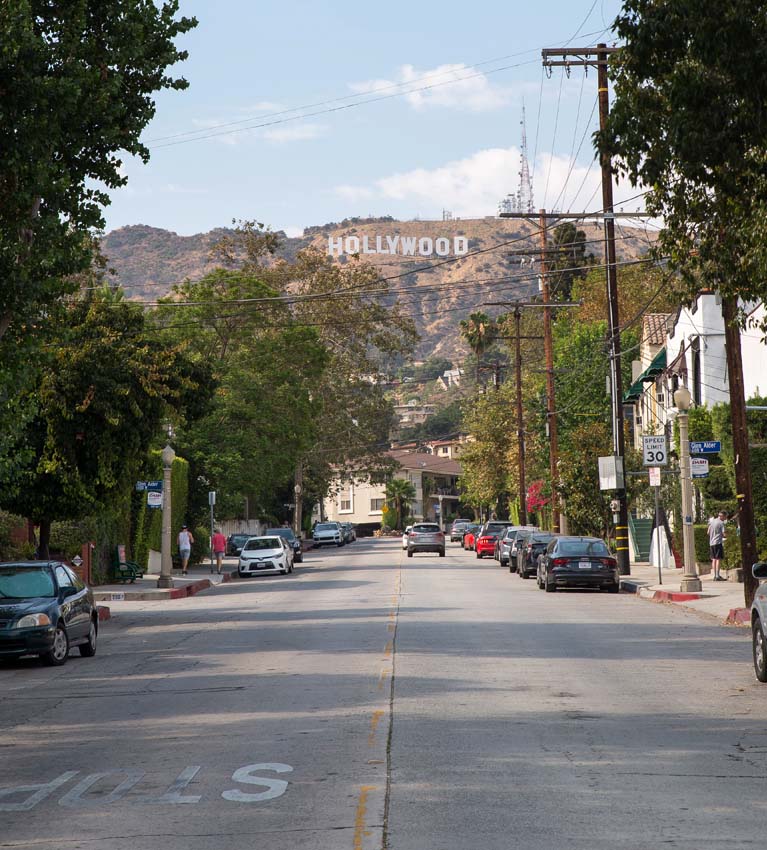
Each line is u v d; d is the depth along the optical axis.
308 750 11.90
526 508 76.69
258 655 21.20
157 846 8.45
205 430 61.28
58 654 21.52
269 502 98.62
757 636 16.86
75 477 30.81
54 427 30.17
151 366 31.47
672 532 49.31
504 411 95.69
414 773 10.68
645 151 17.33
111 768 11.48
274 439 66.00
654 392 61.31
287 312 75.38
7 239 18.12
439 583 43.12
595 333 86.00
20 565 22.66
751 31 14.95
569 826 8.73
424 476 180.88
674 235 18.56
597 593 37.09
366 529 176.62
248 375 63.47
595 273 102.62
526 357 120.00
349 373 98.19
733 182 16.70
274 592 41.69
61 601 21.95
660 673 17.62
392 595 36.75
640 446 67.94
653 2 16.05
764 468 38.09
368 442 104.06
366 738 12.45
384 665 18.78
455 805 9.42
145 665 20.91
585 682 16.67
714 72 15.91
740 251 17.78
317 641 23.17
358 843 8.30
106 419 30.17
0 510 35.50
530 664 18.75
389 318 96.50
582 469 55.56
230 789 10.25
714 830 8.59
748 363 44.28
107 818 9.38
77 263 19.02
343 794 9.88
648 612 29.09
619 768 10.87
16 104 17.08
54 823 9.30
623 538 44.75
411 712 14.15
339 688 16.34
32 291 18.02
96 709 15.71
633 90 17.11
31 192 17.53
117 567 47.81
